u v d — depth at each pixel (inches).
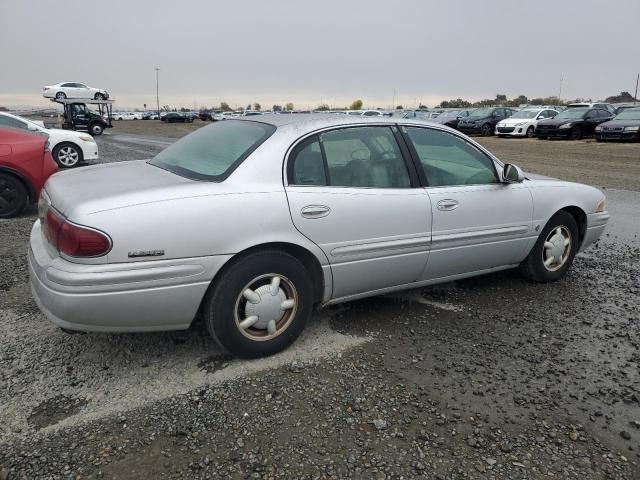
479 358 138.6
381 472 97.1
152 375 127.3
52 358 134.0
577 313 168.7
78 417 110.9
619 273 210.8
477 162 172.2
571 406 118.6
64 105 1243.2
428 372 131.1
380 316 163.2
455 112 1208.8
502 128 1065.5
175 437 105.2
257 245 127.8
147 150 733.9
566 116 1000.2
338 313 164.6
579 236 203.5
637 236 274.1
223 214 122.3
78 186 131.1
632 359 140.0
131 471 95.9
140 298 116.6
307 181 136.3
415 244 153.4
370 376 128.6
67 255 114.9
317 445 103.7
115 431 106.7
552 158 658.2
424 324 158.2
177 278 119.0
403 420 111.9
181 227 117.9
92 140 549.6
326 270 139.9
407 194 151.4
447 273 167.5
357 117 152.2
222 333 128.0
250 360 134.7
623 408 118.6
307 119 146.2
